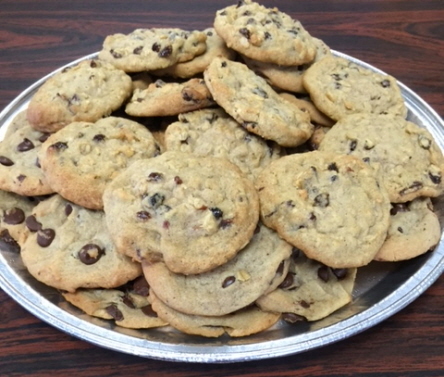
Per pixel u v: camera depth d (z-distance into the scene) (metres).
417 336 0.31
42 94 0.36
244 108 0.33
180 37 0.38
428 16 0.55
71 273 0.29
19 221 0.33
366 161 0.34
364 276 0.32
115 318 0.29
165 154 0.31
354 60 0.43
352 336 0.30
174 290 0.28
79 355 0.30
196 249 0.28
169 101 0.35
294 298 0.30
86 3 0.55
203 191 0.29
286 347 0.27
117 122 0.35
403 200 0.33
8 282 0.29
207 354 0.27
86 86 0.36
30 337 0.30
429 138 0.35
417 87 0.47
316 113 0.39
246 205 0.29
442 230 0.33
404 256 0.31
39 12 0.54
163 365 0.29
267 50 0.38
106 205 0.29
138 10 0.55
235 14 0.39
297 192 0.31
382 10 0.56
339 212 0.30
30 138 0.36
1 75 0.47
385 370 0.29
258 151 0.35
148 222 0.28
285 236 0.30
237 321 0.29
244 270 0.29
